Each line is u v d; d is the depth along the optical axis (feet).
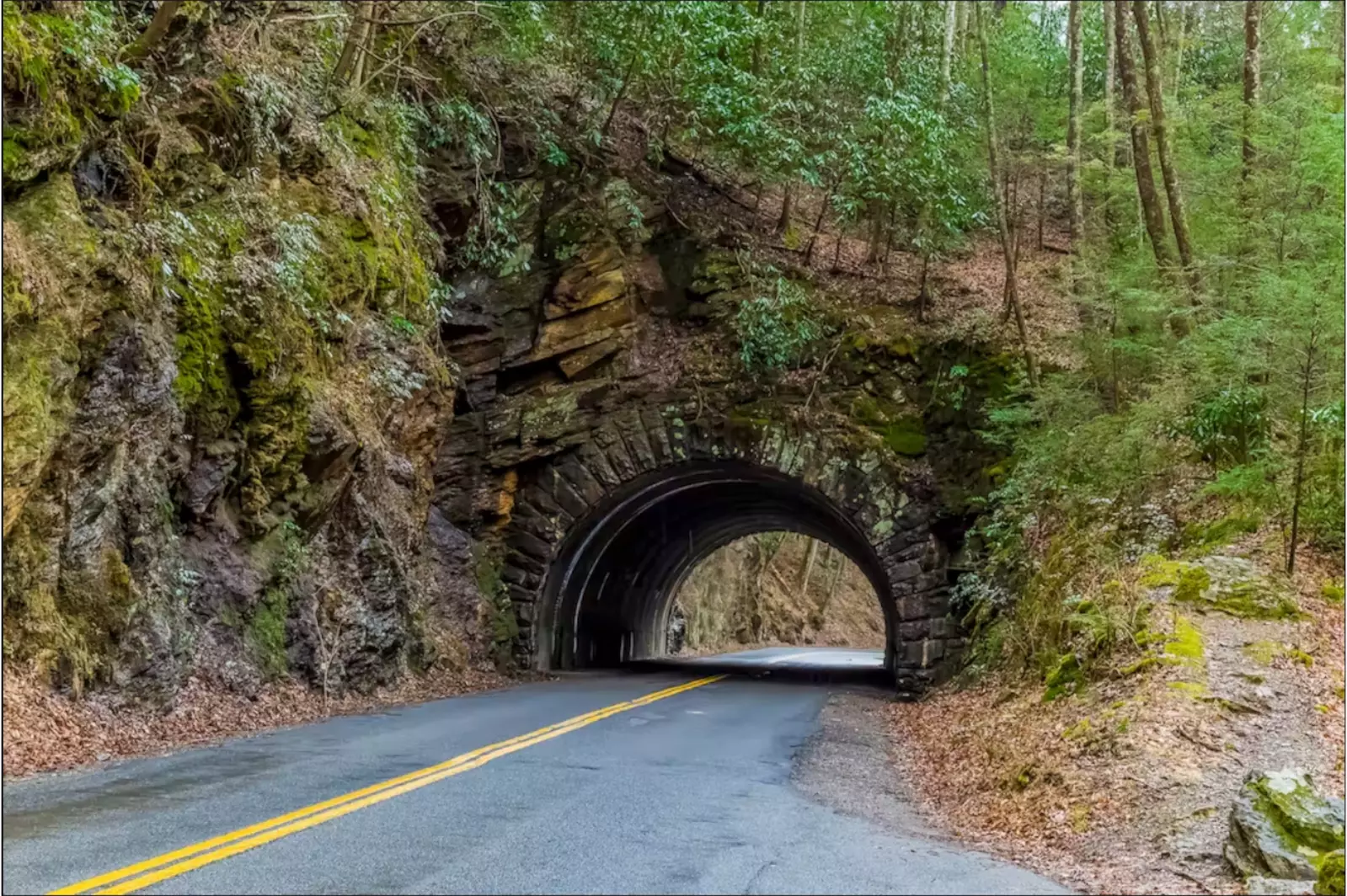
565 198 77.92
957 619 66.49
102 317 37.96
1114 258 62.54
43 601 34.58
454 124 74.90
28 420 33.47
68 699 34.42
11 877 17.83
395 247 64.18
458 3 74.95
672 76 80.38
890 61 89.51
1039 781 28.94
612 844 21.71
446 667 65.41
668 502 94.12
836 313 74.13
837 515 73.36
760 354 73.26
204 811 23.75
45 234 35.94
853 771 34.45
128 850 19.93
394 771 29.99
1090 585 43.04
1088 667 36.50
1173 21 107.55
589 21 79.87
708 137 83.15
